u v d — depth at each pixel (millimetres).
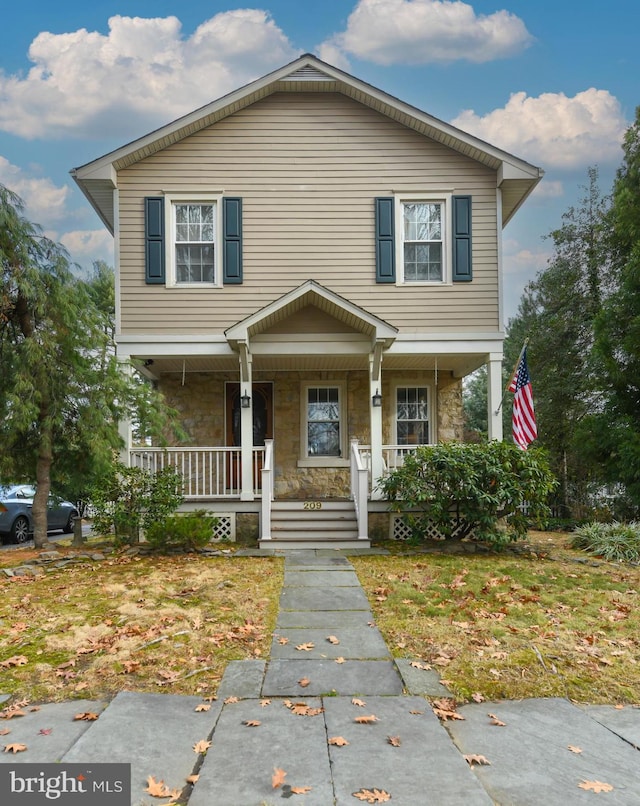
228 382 13359
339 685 4719
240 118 11625
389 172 11648
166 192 11477
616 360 12664
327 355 11219
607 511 13891
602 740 3924
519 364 11312
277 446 13211
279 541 10125
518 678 4859
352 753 3697
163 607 6598
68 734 3900
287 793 3270
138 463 11062
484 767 3578
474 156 11578
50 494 11305
